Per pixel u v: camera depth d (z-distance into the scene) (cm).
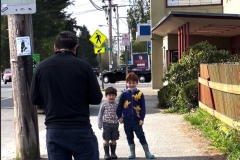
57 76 415
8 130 1082
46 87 419
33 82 434
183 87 1289
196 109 1203
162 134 923
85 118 418
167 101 1398
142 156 733
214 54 1371
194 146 787
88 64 427
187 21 1504
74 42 438
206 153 727
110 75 3634
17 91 685
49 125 416
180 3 2195
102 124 716
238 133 714
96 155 427
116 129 716
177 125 1037
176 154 732
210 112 971
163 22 1608
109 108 712
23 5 659
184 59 1398
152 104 1570
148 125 1055
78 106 414
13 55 681
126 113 714
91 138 421
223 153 712
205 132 874
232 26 1609
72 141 409
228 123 784
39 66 429
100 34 2117
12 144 881
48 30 4338
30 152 691
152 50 2361
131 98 713
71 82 412
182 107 1277
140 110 715
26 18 678
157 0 2241
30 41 682
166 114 1266
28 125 689
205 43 1448
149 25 2566
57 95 413
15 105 691
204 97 1088
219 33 1936
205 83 1021
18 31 675
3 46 3788
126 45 1753
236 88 715
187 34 1521
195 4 2155
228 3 1942
